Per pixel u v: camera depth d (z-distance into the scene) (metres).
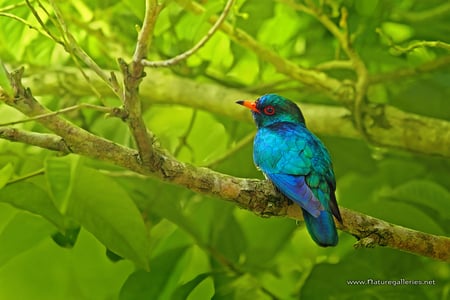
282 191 9.56
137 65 8.05
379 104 12.70
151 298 11.29
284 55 14.15
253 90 13.26
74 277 13.47
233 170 13.83
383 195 13.07
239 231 13.21
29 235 10.95
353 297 12.12
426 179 13.98
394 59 14.01
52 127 8.59
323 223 9.26
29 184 10.02
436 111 14.52
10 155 11.22
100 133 12.89
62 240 11.21
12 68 13.49
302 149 9.96
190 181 9.07
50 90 13.43
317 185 9.73
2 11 10.73
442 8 13.23
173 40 13.19
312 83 12.74
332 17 13.22
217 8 11.19
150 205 11.81
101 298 13.59
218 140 14.13
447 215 12.35
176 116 14.21
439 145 12.56
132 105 8.18
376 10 13.30
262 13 13.48
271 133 10.28
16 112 11.71
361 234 9.66
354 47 13.60
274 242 13.23
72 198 9.86
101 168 12.41
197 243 11.88
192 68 13.62
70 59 13.73
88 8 13.28
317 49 14.30
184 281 13.02
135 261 10.01
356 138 13.28
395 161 14.23
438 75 14.41
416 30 13.73
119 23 13.66
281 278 13.59
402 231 9.66
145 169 8.85
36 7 12.27
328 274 12.15
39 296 13.66
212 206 13.27
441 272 12.75
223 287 12.37
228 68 13.80
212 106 13.22
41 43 13.39
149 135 8.91
